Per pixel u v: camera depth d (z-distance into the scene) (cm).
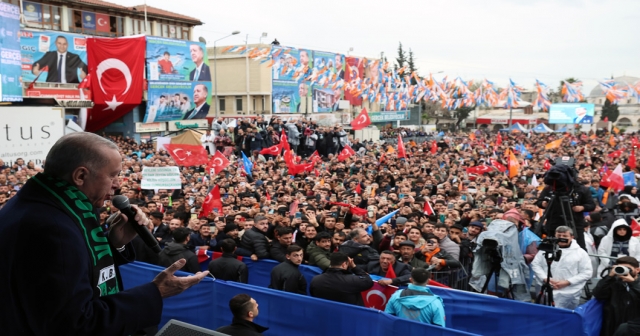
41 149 2497
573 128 8788
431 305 636
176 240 870
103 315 194
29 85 3400
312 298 689
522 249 877
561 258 798
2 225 191
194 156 2042
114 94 3866
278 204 1438
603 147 4200
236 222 1137
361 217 1194
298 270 809
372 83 4403
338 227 1005
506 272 795
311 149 3806
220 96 5556
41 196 197
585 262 791
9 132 2389
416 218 1094
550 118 7875
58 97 3619
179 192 1794
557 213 1030
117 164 216
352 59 5891
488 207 1316
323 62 5528
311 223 984
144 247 903
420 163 2725
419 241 969
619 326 615
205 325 788
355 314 657
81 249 196
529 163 2895
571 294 779
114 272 224
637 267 658
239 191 1759
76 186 208
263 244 952
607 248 970
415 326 605
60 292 184
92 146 209
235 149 3569
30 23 4050
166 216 1208
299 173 2344
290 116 5144
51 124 2520
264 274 942
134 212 250
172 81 4300
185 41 4384
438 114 9300
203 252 970
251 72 5322
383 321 634
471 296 695
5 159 2381
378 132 5544
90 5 4441
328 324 679
